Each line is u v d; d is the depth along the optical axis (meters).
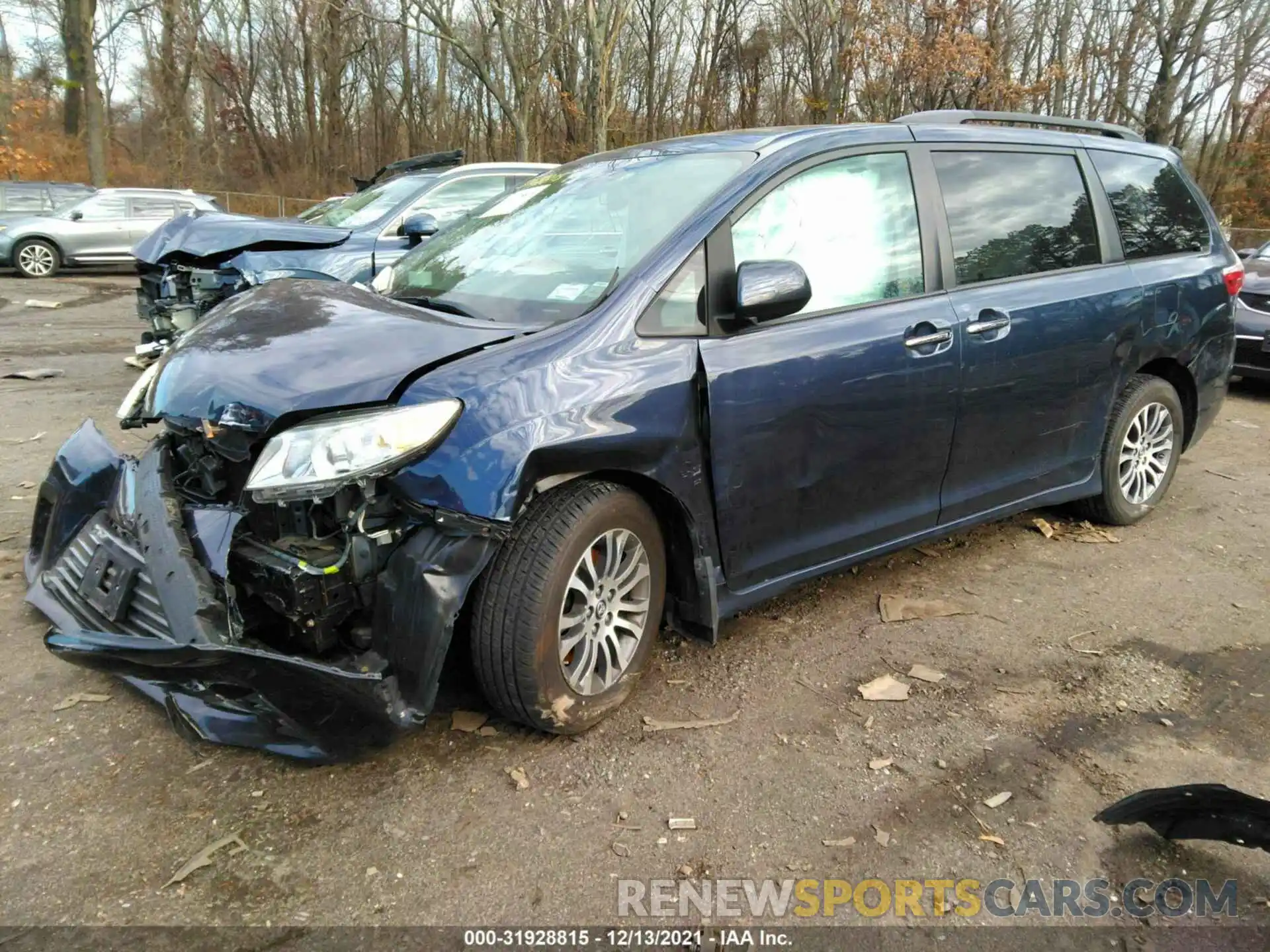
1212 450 6.53
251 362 2.63
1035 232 4.07
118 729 2.85
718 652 3.43
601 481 2.81
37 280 15.88
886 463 3.47
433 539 2.48
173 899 2.19
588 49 20.00
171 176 32.47
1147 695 3.20
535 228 3.55
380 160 40.38
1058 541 4.63
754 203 3.17
